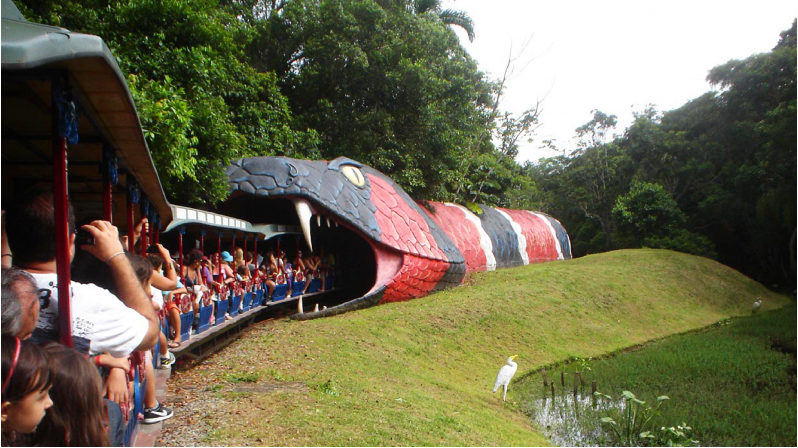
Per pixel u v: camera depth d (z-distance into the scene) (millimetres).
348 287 21469
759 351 16969
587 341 18203
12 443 2086
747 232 38594
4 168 4465
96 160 4391
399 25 24219
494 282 23062
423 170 25031
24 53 2137
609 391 12789
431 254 19234
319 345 11789
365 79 23750
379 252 17516
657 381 13609
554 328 18250
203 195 14625
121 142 3805
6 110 3148
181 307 8914
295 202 15602
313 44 23031
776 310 28125
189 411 7059
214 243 15117
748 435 9672
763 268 38156
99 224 3215
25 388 2049
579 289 22969
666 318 23328
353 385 9258
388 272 17531
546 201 52938
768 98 37375
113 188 5438
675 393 12477
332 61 23328
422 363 12641
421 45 24641
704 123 41844
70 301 2760
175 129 11172
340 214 16297
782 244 34312
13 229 2904
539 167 58344
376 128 23781
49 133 3590
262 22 24234
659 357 16172
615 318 21484
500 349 15445
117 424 2992
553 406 11523
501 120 34906
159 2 13094
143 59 12852
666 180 43312
